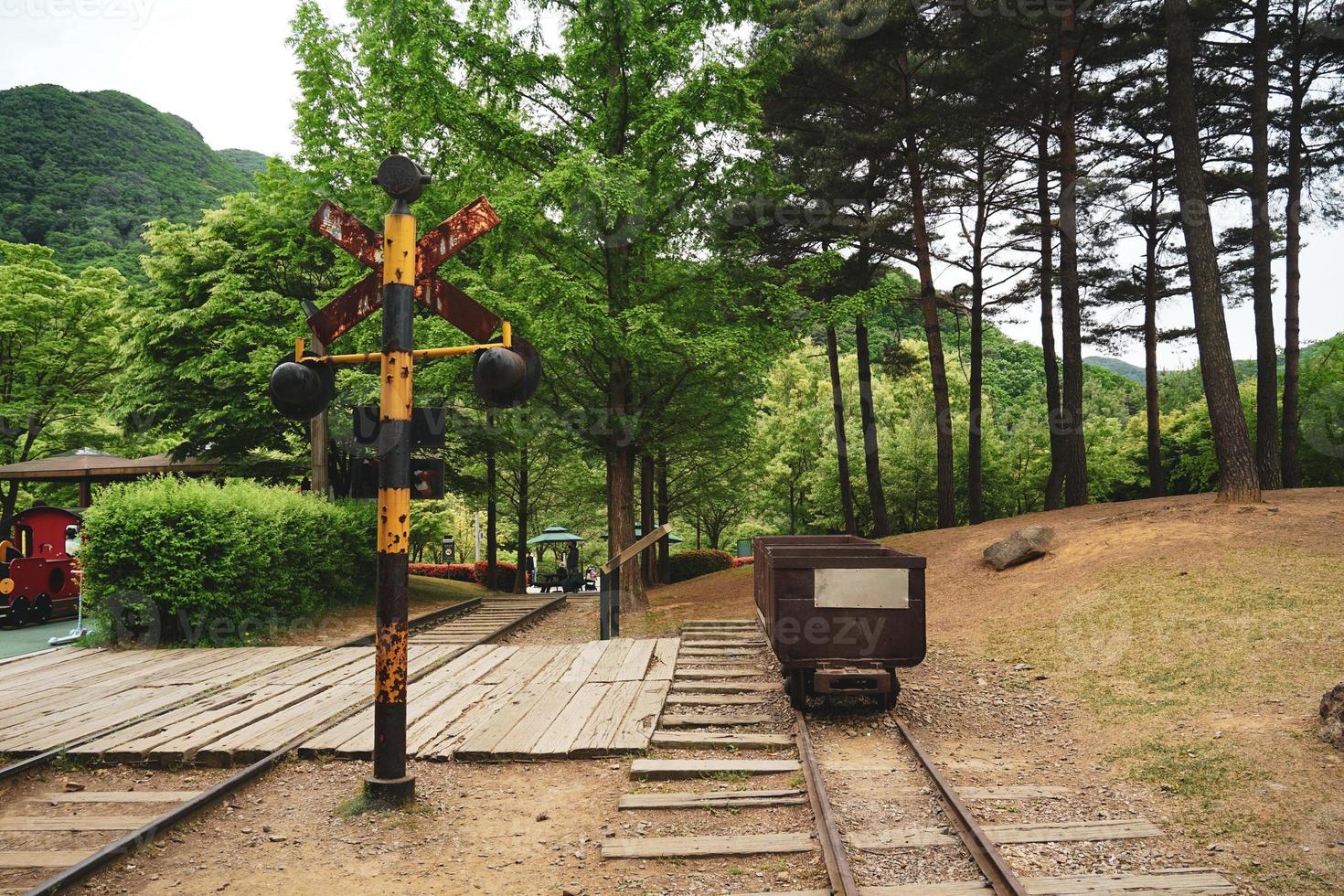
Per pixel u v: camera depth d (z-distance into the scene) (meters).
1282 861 4.76
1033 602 12.66
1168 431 43.09
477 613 19.20
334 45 18.62
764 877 4.78
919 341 53.47
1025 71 21.64
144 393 21.23
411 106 14.86
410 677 10.12
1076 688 8.83
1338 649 8.26
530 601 22.77
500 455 27.22
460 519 52.78
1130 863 4.83
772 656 11.06
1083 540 15.09
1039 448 38.38
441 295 6.32
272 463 22.11
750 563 36.44
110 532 12.65
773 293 16.17
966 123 21.38
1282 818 5.27
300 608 14.81
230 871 5.00
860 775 6.47
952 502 23.91
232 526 13.09
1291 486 22.80
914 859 4.94
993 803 5.84
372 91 18.03
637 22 14.80
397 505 6.05
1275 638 8.87
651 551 26.41
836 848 4.81
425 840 5.46
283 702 8.73
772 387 47.47
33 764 6.69
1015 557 15.02
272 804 6.11
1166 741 6.89
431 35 14.30
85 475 21.44
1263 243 20.53
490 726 7.83
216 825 5.71
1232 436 15.23
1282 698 7.37
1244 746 6.44
